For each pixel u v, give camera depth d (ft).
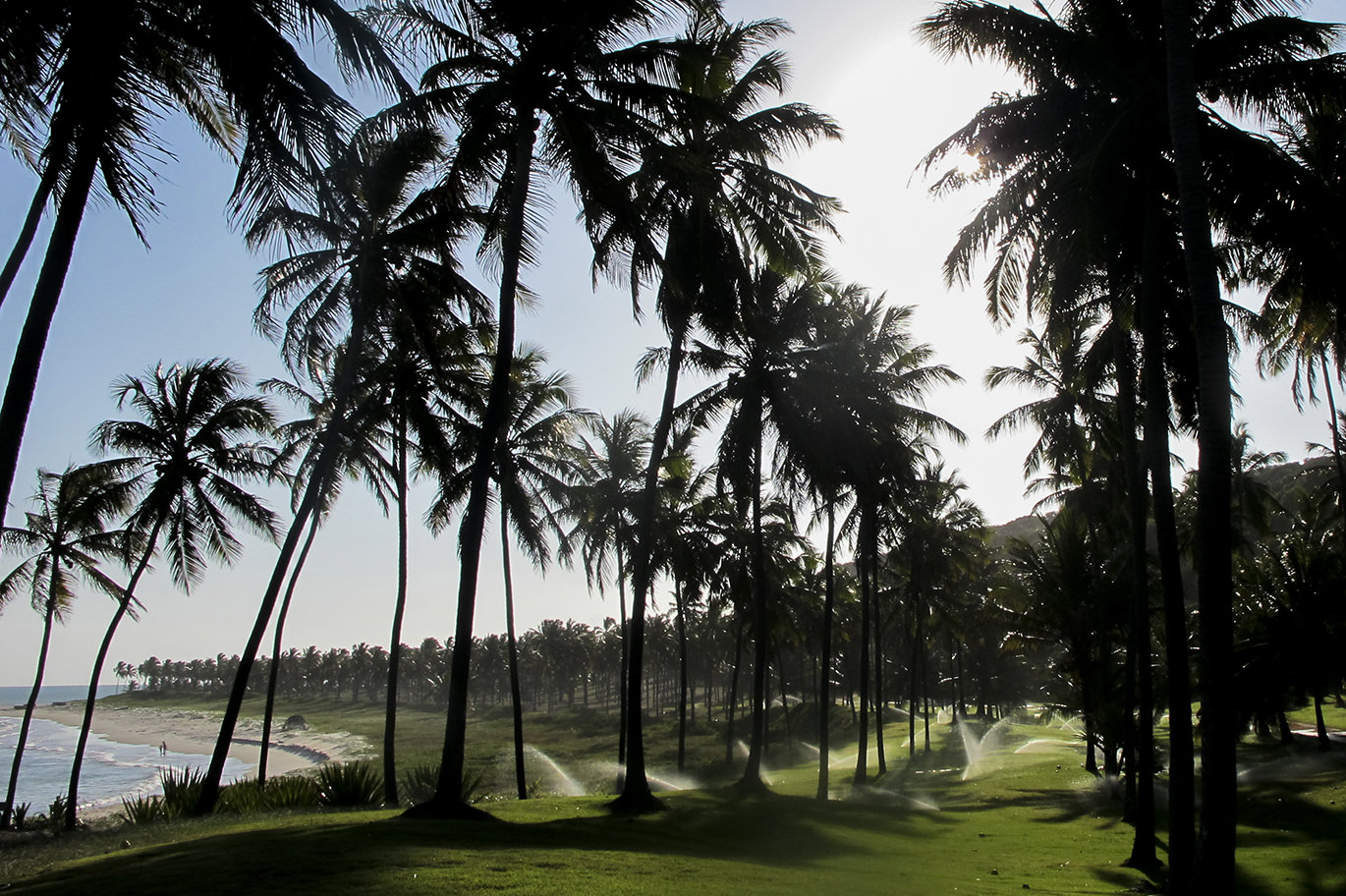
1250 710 97.76
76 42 30.12
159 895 24.57
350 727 358.64
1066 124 44.83
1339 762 90.17
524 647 425.28
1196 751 115.96
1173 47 36.32
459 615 49.52
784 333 76.43
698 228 59.57
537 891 25.68
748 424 76.59
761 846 45.70
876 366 84.43
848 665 209.56
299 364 69.41
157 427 81.46
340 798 69.56
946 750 142.20
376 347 77.05
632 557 102.73
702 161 58.08
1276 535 125.70
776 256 62.64
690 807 63.87
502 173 55.57
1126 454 59.06
